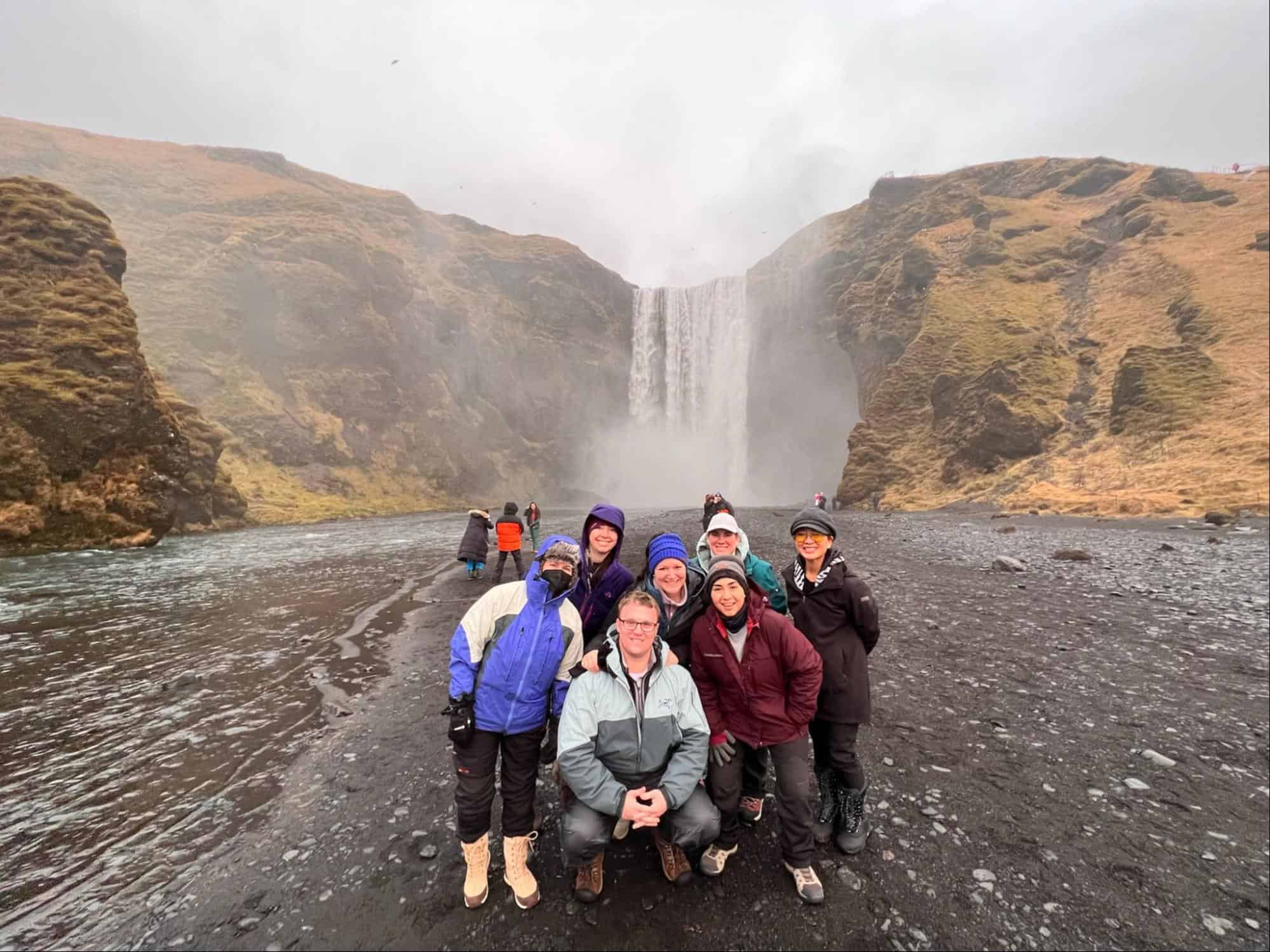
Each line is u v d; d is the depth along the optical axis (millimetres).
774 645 2953
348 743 4691
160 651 7246
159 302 42156
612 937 2596
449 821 3590
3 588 11594
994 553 14445
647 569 3590
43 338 19531
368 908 2795
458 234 84375
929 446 40375
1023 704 5262
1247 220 43094
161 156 72062
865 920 2691
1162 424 27750
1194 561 12609
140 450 20766
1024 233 55812
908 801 3734
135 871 3086
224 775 4184
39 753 4527
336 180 87188
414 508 48219
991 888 2908
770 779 4195
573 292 82500
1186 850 3209
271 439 42031
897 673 6090
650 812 2570
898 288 54938
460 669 2873
